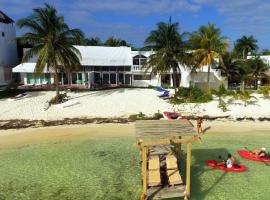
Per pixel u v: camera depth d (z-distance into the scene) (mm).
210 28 50938
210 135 32812
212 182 21453
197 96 45250
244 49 86188
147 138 18281
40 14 40469
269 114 39969
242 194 19656
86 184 21125
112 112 40344
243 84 55188
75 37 42906
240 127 35625
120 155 26938
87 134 33062
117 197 19328
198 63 50312
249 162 25344
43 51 39438
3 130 33938
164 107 42344
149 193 18641
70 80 58906
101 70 60688
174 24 43719
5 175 22531
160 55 44125
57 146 29297
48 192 19969
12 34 66750
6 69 62406
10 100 43500
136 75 61688
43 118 37719
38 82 58812
